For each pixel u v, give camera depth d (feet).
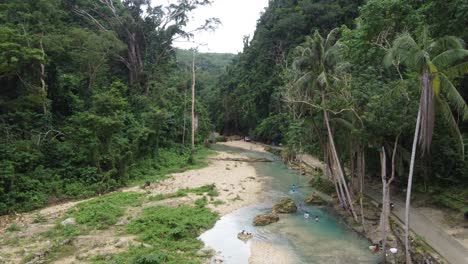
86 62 131.95
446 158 75.92
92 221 70.95
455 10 63.05
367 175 107.65
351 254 58.85
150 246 59.47
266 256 58.39
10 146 87.66
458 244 55.42
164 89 179.32
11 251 56.80
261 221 74.23
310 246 62.54
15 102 98.99
